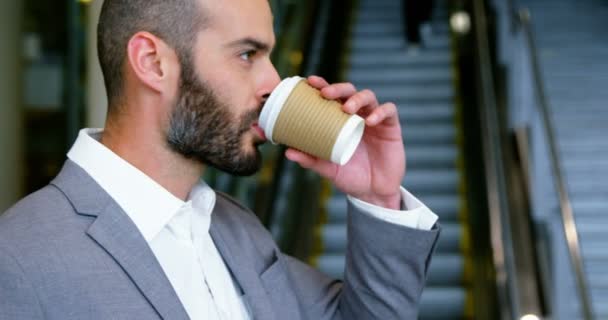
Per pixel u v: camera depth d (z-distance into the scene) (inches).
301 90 50.0
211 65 49.8
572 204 216.7
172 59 50.0
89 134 54.2
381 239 56.9
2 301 43.9
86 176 50.2
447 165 262.5
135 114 51.2
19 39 150.3
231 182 196.9
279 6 267.1
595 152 234.7
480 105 244.4
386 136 57.8
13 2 148.4
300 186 220.8
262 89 51.4
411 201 58.7
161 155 51.3
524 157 234.7
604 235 209.0
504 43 285.7
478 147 238.4
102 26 51.7
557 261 199.3
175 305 48.3
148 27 49.8
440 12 354.9
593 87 270.8
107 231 48.3
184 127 50.1
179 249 52.0
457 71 309.3
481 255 194.5
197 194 55.2
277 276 57.3
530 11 327.9
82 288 45.7
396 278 57.4
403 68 318.3
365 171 58.1
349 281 59.2
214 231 56.6
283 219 206.5
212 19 49.5
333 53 288.8
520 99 249.1
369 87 305.9
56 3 156.3
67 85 157.9
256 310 54.2
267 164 216.1
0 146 145.2
